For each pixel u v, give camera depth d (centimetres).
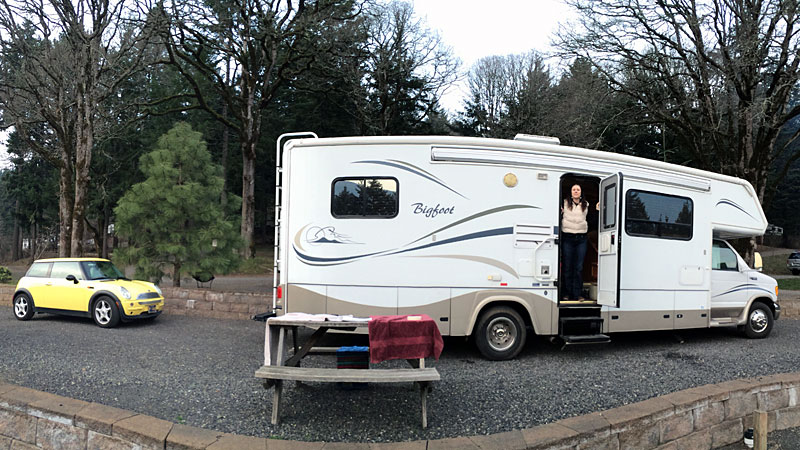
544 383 580
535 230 723
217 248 1174
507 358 704
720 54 1698
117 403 492
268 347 478
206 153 1212
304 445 380
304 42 2355
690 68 1755
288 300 702
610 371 640
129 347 753
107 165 3089
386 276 695
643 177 785
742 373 632
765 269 3462
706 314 833
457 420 459
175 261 1177
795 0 1426
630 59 1814
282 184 718
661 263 797
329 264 697
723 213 869
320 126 3516
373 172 703
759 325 897
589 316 743
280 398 448
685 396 493
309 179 708
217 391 533
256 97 2698
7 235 5122
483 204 711
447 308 698
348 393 528
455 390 548
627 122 2047
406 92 3134
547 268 722
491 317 703
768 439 531
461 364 679
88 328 927
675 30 1720
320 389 539
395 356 456
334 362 675
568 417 471
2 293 1281
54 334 858
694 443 481
